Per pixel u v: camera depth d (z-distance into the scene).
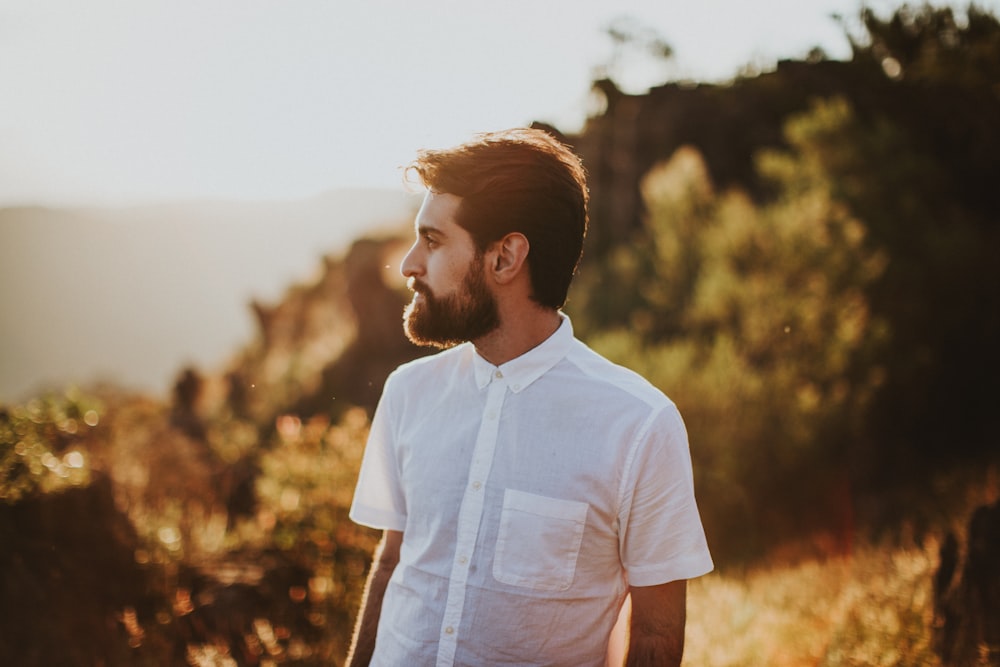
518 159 1.46
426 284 1.48
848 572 4.39
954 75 15.86
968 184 14.41
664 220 9.94
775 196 15.20
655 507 1.41
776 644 3.33
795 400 7.91
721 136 17.30
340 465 4.22
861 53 17.91
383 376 14.49
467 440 1.49
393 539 1.68
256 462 5.62
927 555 3.84
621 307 10.09
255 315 20.31
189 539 3.75
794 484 7.66
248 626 3.34
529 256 1.46
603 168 17.27
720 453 7.53
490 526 1.44
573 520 1.42
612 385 1.46
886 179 10.78
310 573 3.70
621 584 1.50
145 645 3.01
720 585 4.34
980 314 10.34
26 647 2.76
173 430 9.23
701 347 8.45
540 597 1.41
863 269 8.70
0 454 3.15
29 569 2.90
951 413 10.20
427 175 1.47
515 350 1.49
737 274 8.89
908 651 3.01
